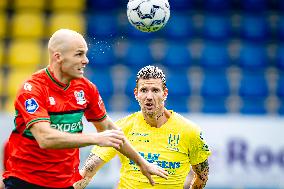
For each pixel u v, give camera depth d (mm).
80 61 15984
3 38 48438
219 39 48125
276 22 49688
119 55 46031
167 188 19359
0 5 50250
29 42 48156
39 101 15812
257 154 35875
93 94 17141
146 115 19328
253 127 35938
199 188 20578
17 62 46875
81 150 33656
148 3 19453
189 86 43656
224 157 35750
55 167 16359
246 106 42594
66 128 16375
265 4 50719
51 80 16094
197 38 48094
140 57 46031
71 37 15906
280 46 47906
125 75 44219
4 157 20312
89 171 19953
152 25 19641
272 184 35812
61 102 16219
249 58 46656
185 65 45656
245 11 50406
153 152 19406
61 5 50719
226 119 35969
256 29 49062
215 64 45938
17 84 44469
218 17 49750
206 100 42719
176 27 48688
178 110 42031
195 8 50281
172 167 19391
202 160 19859
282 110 42781
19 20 49500
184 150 19484
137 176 19328
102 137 15328
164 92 19281
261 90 43969
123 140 15578
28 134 16031
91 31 48688
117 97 42344
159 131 19469
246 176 35750
